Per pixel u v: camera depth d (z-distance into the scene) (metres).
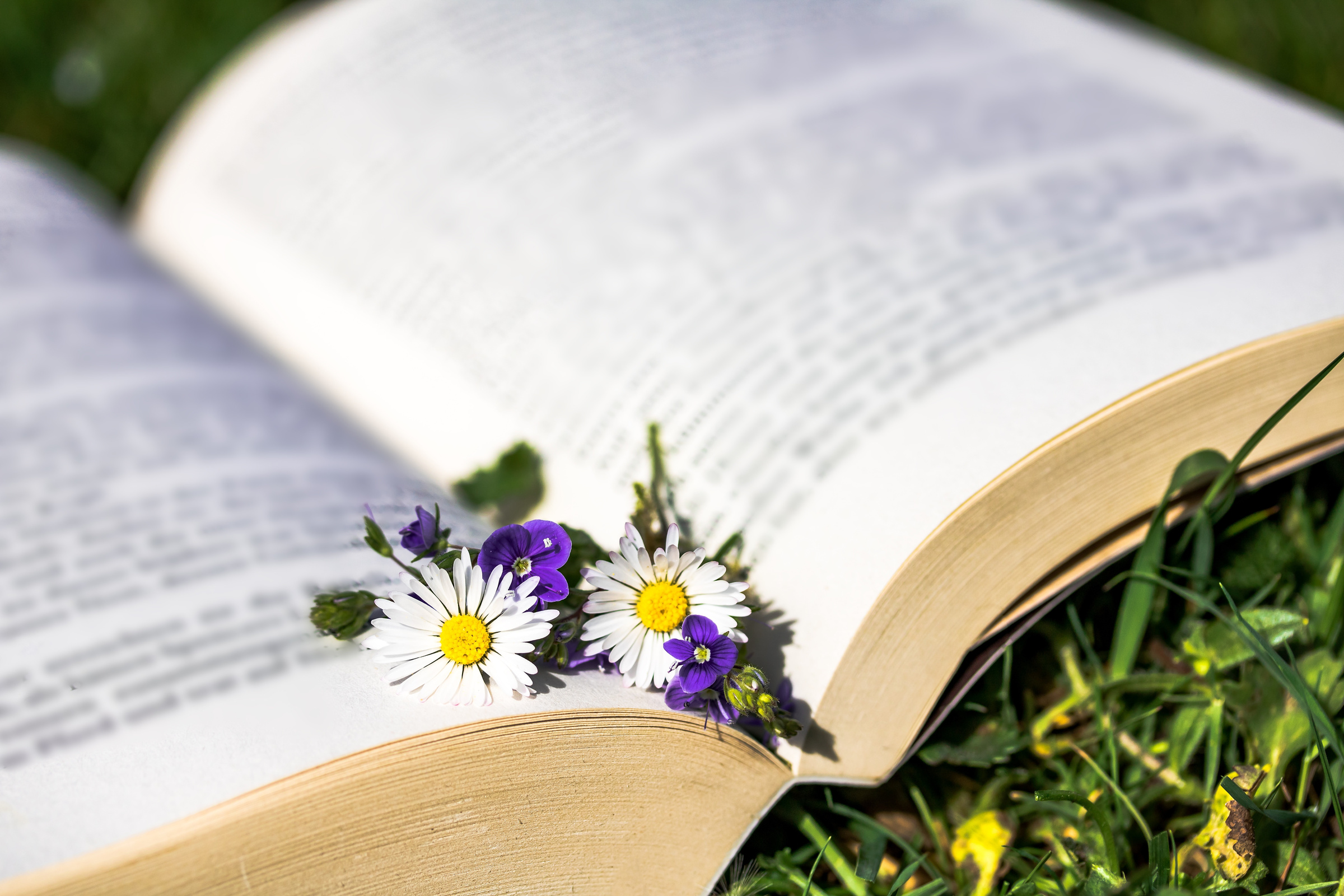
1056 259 0.30
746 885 0.27
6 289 0.35
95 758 0.25
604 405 0.31
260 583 0.28
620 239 0.33
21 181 0.40
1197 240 0.30
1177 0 0.48
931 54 0.36
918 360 0.29
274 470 0.31
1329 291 0.28
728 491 0.28
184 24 0.54
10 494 0.30
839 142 0.34
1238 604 0.29
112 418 0.32
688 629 0.25
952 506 0.26
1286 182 0.31
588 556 0.27
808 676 0.27
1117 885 0.26
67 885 0.23
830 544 0.27
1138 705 0.29
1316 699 0.27
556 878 0.25
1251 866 0.26
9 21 0.53
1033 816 0.28
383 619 0.25
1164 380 0.27
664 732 0.25
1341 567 0.29
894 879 0.28
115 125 0.52
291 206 0.38
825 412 0.29
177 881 0.23
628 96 0.36
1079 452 0.27
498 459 0.31
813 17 0.39
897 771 0.29
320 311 0.36
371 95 0.40
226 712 0.25
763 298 0.31
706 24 0.40
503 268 0.34
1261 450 0.28
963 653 0.27
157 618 0.27
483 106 0.37
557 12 0.41
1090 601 0.30
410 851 0.24
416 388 0.33
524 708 0.25
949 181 0.32
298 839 0.24
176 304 0.36
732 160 0.34
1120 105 0.34
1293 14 0.46
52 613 0.27
